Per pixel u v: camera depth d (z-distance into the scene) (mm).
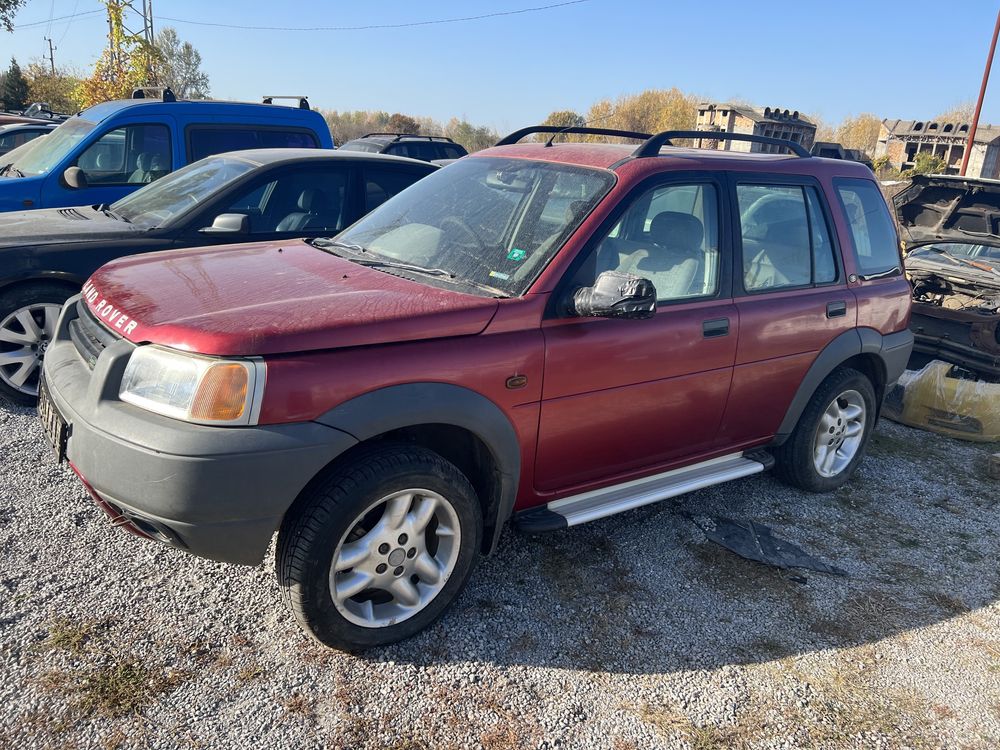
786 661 3057
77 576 3145
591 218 3182
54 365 3000
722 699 2816
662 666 2961
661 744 2584
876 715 2814
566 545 3740
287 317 2594
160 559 3311
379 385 2602
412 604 2922
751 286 3777
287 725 2502
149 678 2635
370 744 2463
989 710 2885
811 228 4125
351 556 2717
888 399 6102
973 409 5680
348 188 6020
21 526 3455
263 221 5586
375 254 3496
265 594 3145
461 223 3473
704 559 3732
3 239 4680
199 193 5516
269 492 2438
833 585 3621
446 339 2783
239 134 7750
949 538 4188
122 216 5516
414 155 16984
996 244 7492
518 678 2820
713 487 4543
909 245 7953
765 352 3805
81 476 2598
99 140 6988
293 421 2457
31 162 7211
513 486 3059
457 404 2760
